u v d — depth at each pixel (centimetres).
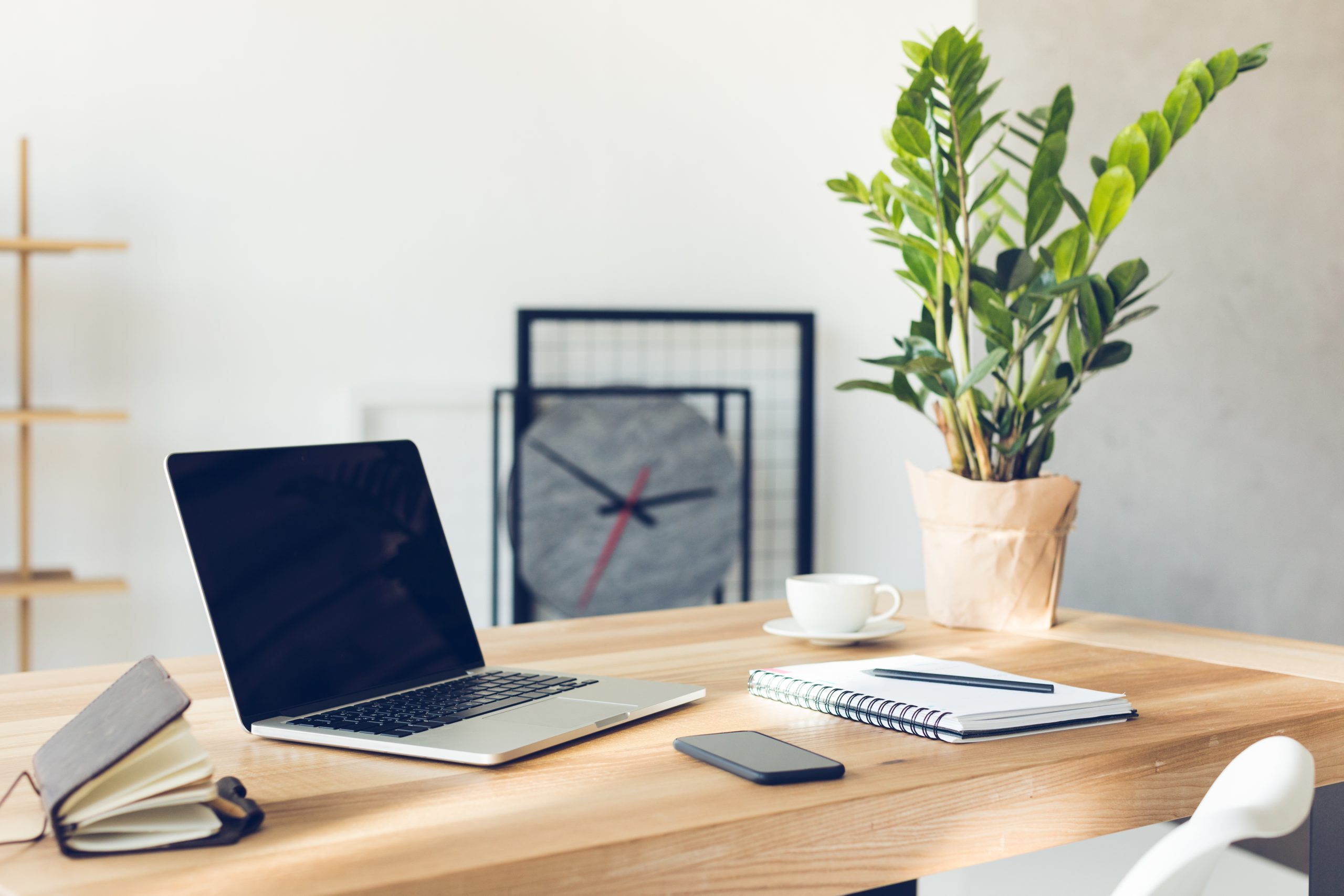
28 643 248
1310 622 265
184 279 274
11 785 72
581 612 295
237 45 277
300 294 285
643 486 300
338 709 90
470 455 303
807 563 332
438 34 295
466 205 300
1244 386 277
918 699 88
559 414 295
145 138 270
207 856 59
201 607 277
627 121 315
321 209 286
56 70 262
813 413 333
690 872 63
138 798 60
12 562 262
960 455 137
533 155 306
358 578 100
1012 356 133
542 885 59
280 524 95
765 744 79
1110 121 292
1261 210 275
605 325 315
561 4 306
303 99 283
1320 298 265
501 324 304
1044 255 133
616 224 315
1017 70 309
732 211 327
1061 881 178
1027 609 132
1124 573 297
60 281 264
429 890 56
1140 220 291
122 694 71
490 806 67
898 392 138
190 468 90
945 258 134
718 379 327
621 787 71
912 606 151
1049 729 86
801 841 67
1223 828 55
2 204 260
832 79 336
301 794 70
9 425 261
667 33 318
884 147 343
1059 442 307
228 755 79
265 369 282
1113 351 134
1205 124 282
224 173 277
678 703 93
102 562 269
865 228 341
